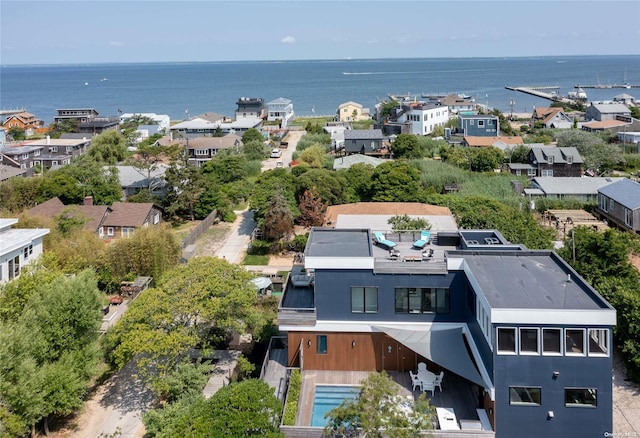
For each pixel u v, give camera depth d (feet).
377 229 156.46
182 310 104.73
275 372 103.55
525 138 399.24
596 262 128.57
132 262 160.76
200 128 464.24
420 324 98.32
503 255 98.94
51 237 162.81
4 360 85.71
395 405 72.28
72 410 103.30
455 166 311.27
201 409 82.69
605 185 239.91
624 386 102.22
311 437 80.48
